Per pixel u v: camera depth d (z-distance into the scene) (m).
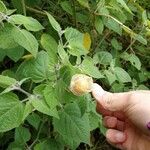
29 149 0.24
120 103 0.22
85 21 0.31
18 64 0.25
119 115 0.24
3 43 0.20
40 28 0.21
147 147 0.23
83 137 0.20
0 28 0.20
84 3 0.29
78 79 0.18
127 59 0.35
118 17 0.32
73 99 0.19
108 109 0.22
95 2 0.31
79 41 0.22
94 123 0.24
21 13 0.27
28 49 0.20
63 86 0.19
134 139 0.23
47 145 0.23
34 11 0.29
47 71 0.20
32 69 0.20
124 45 0.40
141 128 0.22
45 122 0.25
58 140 0.23
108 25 0.30
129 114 0.22
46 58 0.20
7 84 0.19
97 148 0.34
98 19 0.29
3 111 0.18
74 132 0.20
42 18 0.31
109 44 0.36
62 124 0.21
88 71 0.21
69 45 0.22
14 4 0.27
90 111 0.24
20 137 0.23
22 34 0.20
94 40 0.33
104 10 0.29
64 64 0.20
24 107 0.19
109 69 0.27
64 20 0.32
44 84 0.20
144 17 0.35
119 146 0.24
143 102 0.21
